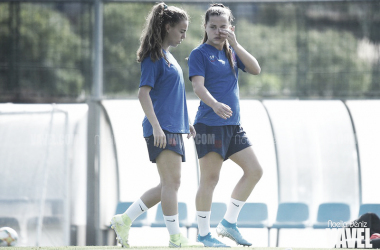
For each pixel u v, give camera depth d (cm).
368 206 4416
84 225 4553
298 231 4956
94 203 4434
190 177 5022
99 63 4347
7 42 4353
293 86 4372
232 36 2034
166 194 1952
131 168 4969
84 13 4356
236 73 2092
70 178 4547
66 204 4550
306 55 4366
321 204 4547
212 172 2023
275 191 4984
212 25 2038
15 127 4572
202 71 2020
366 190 4853
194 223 4538
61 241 4525
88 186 4419
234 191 2058
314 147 4875
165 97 1959
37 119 4569
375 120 4781
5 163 4600
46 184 4559
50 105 4541
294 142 4869
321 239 4950
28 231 4566
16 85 4356
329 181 4884
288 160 4897
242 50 2055
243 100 4566
